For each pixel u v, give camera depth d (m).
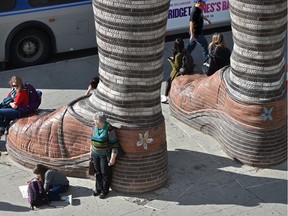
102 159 11.34
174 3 17.53
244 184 12.05
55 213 11.22
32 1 16.23
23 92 12.80
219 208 11.40
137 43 10.69
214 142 13.34
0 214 11.16
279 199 11.66
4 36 16.28
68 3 16.52
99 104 11.49
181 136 13.57
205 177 12.24
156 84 11.14
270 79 12.07
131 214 11.23
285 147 12.60
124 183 11.61
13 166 12.50
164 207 11.41
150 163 11.55
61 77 16.23
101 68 11.26
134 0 10.35
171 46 17.75
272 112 12.22
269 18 11.55
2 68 16.80
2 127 13.00
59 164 12.07
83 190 11.78
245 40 11.91
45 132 12.08
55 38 16.77
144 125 11.30
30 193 11.26
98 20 10.84
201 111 13.57
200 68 16.58
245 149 12.49
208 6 17.98
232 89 12.52
